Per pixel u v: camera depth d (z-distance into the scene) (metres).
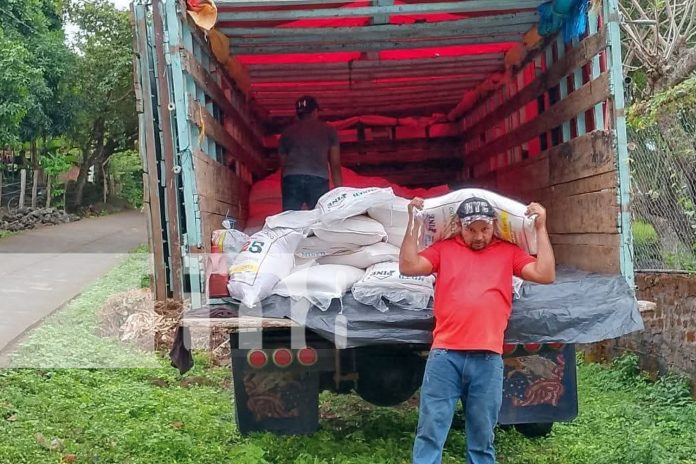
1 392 5.41
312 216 4.48
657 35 9.12
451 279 3.85
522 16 5.95
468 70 7.70
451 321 3.80
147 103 4.32
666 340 6.55
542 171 5.87
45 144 21.47
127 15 21.44
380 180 8.27
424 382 3.86
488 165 8.21
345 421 5.37
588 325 4.11
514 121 7.03
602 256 4.64
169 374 6.29
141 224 21.17
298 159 7.00
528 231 3.88
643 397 6.20
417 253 3.91
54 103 18.58
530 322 4.09
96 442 4.59
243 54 6.75
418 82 8.33
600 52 4.67
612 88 4.45
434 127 9.96
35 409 5.12
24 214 19.56
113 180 28.45
